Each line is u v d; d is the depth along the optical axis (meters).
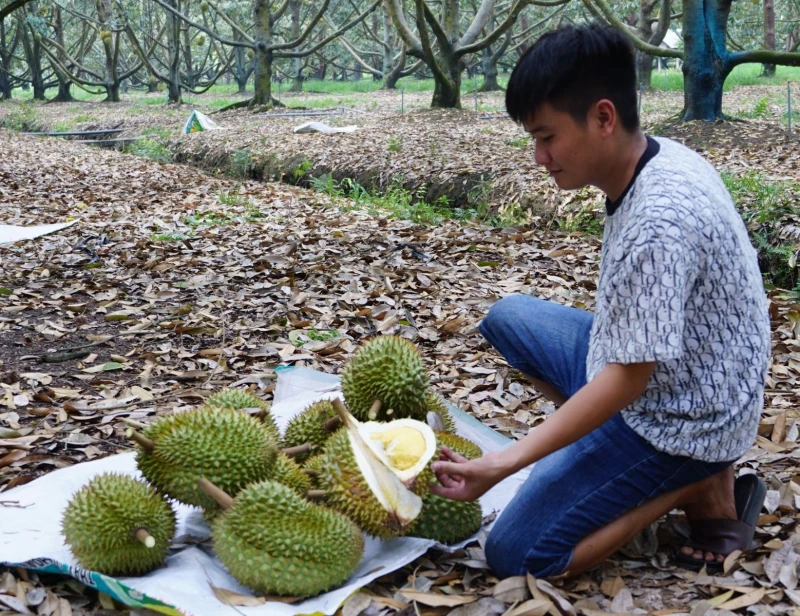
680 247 2.20
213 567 2.61
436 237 7.87
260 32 24.89
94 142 21.64
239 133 18.17
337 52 50.03
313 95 36.56
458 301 5.93
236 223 8.73
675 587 2.64
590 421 2.29
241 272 6.71
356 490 2.57
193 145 17.69
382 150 13.74
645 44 14.71
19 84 58.03
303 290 6.18
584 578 2.68
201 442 2.60
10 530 2.81
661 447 2.46
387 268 6.71
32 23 25.50
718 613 2.40
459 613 2.49
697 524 2.78
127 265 6.97
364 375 2.88
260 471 2.63
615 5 31.92
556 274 6.67
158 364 4.83
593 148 2.29
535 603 2.47
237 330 5.36
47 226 8.37
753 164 10.16
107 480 2.59
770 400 4.18
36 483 3.10
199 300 5.93
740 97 22.34
